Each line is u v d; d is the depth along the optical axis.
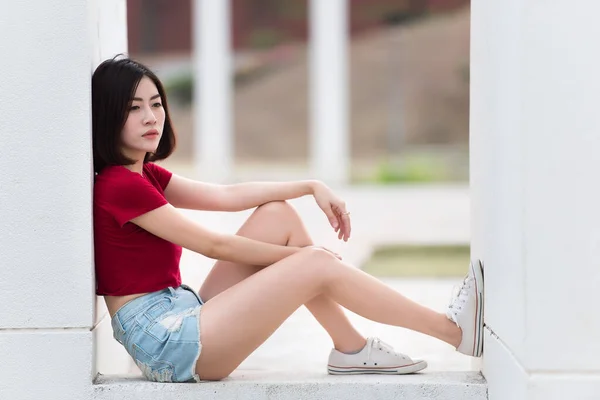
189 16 35.09
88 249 3.58
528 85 3.08
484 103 3.79
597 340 3.10
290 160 35.50
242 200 4.16
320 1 20.88
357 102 36.59
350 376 3.78
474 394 3.62
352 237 12.88
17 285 3.59
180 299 3.71
